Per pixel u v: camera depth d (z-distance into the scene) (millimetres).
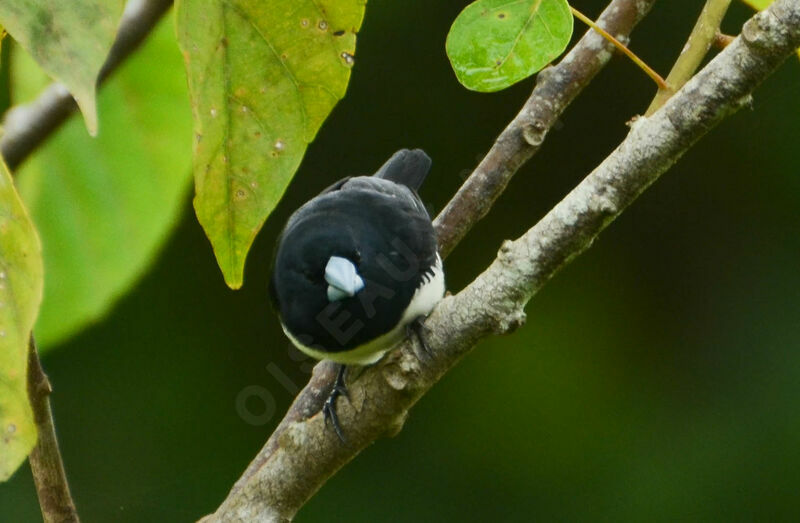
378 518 12008
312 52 3502
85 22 2721
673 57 11438
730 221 12180
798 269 12055
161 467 12148
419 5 11547
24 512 11672
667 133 4234
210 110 3473
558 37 3791
